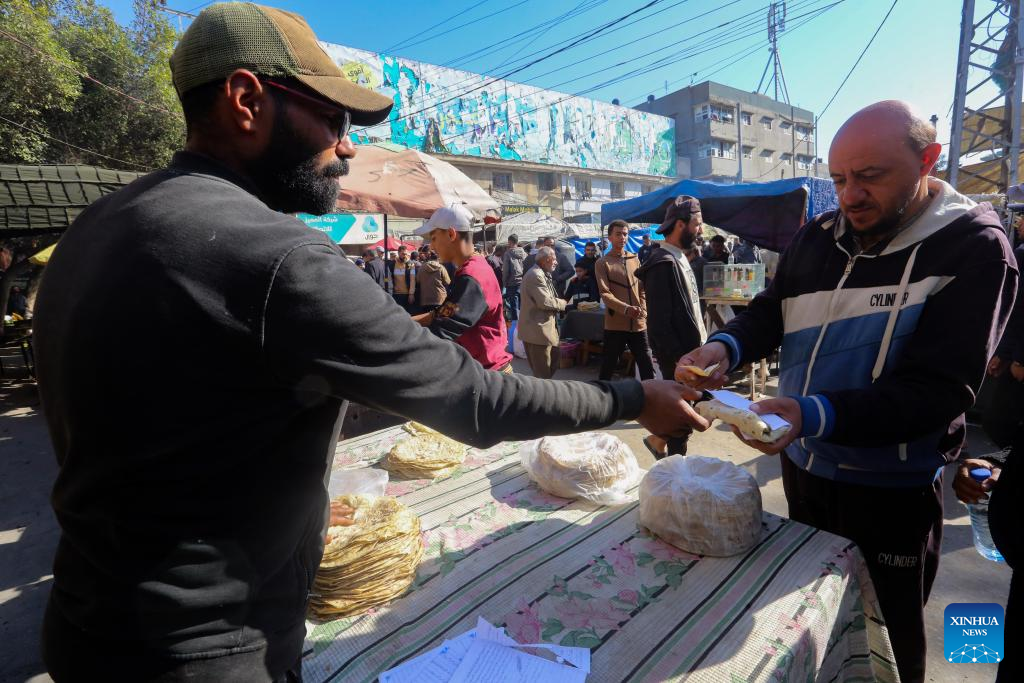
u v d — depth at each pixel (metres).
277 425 0.69
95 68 10.70
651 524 1.35
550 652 1.00
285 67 0.74
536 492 1.63
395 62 19.06
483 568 1.27
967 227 1.17
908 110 1.14
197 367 0.63
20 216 5.51
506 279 9.57
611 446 1.67
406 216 3.86
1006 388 3.06
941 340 1.14
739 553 1.26
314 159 0.81
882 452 1.32
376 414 3.35
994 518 1.21
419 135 20.06
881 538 1.38
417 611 1.14
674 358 3.16
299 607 0.82
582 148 26.31
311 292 0.64
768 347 1.57
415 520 1.31
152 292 0.62
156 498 0.66
